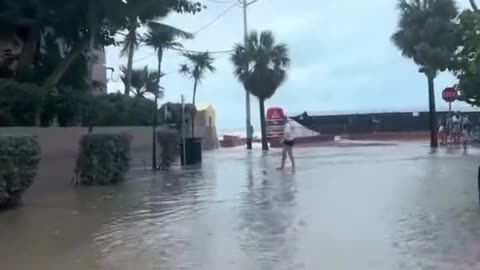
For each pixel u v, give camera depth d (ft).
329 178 53.57
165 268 22.27
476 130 122.21
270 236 27.58
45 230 30.45
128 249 25.67
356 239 26.50
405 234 27.32
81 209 37.73
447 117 129.70
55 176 58.80
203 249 25.20
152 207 38.19
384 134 154.20
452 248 24.32
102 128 74.69
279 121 133.69
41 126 65.57
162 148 70.28
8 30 69.00
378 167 64.03
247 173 61.77
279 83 121.39
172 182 54.19
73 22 70.44
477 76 53.36
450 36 65.67
